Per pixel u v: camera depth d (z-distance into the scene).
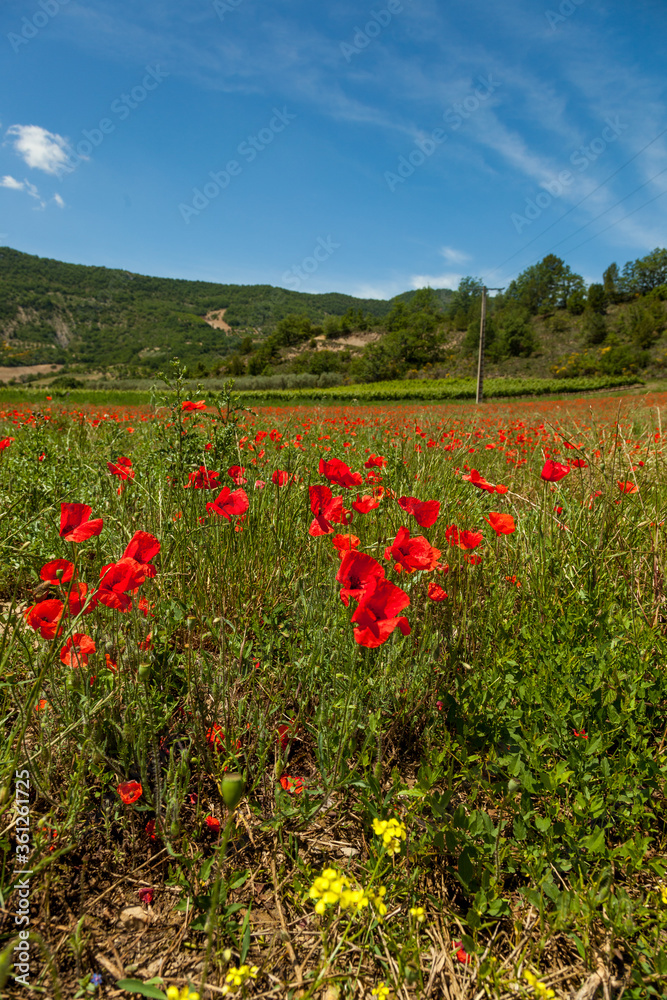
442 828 1.45
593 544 2.51
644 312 101.62
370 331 147.62
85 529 1.48
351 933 1.27
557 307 128.25
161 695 1.62
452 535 2.18
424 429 5.28
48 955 1.02
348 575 1.28
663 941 1.27
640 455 3.44
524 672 2.02
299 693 1.94
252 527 2.70
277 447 3.65
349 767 1.66
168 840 1.38
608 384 64.56
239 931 1.24
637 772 1.66
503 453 5.10
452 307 128.38
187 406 2.50
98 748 1.46
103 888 1.35
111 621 1.87
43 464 3.63
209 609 2.20
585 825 1.50
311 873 1.38
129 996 1.11
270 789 1.66
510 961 1.24
